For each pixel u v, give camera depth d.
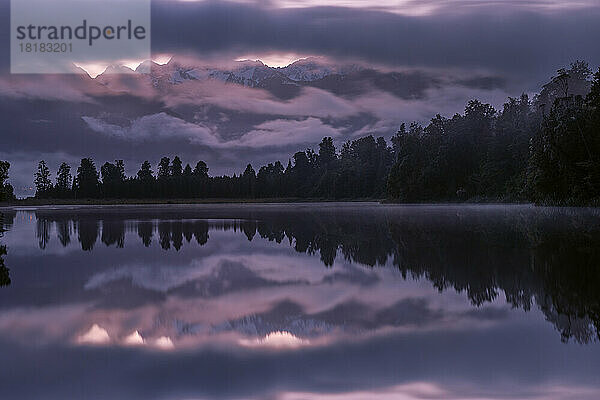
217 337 12.25
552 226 39.03
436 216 59.12
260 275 20.59
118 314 14.47
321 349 11.23
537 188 78.81
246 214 75.38
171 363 10.55
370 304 15.22
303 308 14.95
